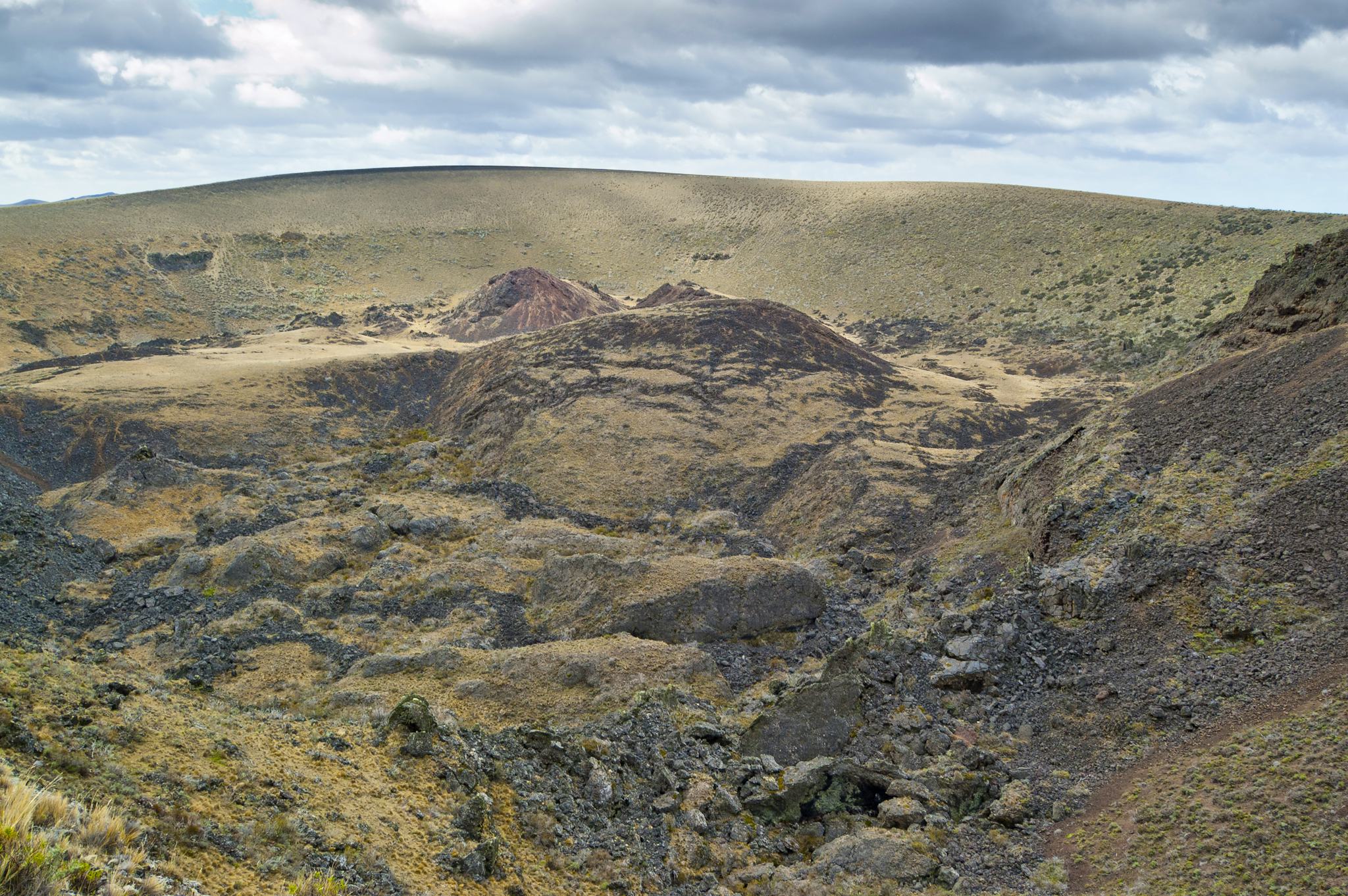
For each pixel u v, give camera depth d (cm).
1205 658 2964
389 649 4194
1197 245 16875
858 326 18488
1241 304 13700
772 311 12288
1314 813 2134
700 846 2353
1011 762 2784
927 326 17662
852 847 2377
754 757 2841
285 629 4322
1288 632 2919
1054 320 16188
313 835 1700
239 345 14925
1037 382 12675
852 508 6550
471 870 1864
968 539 5362
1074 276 17738
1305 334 4838
